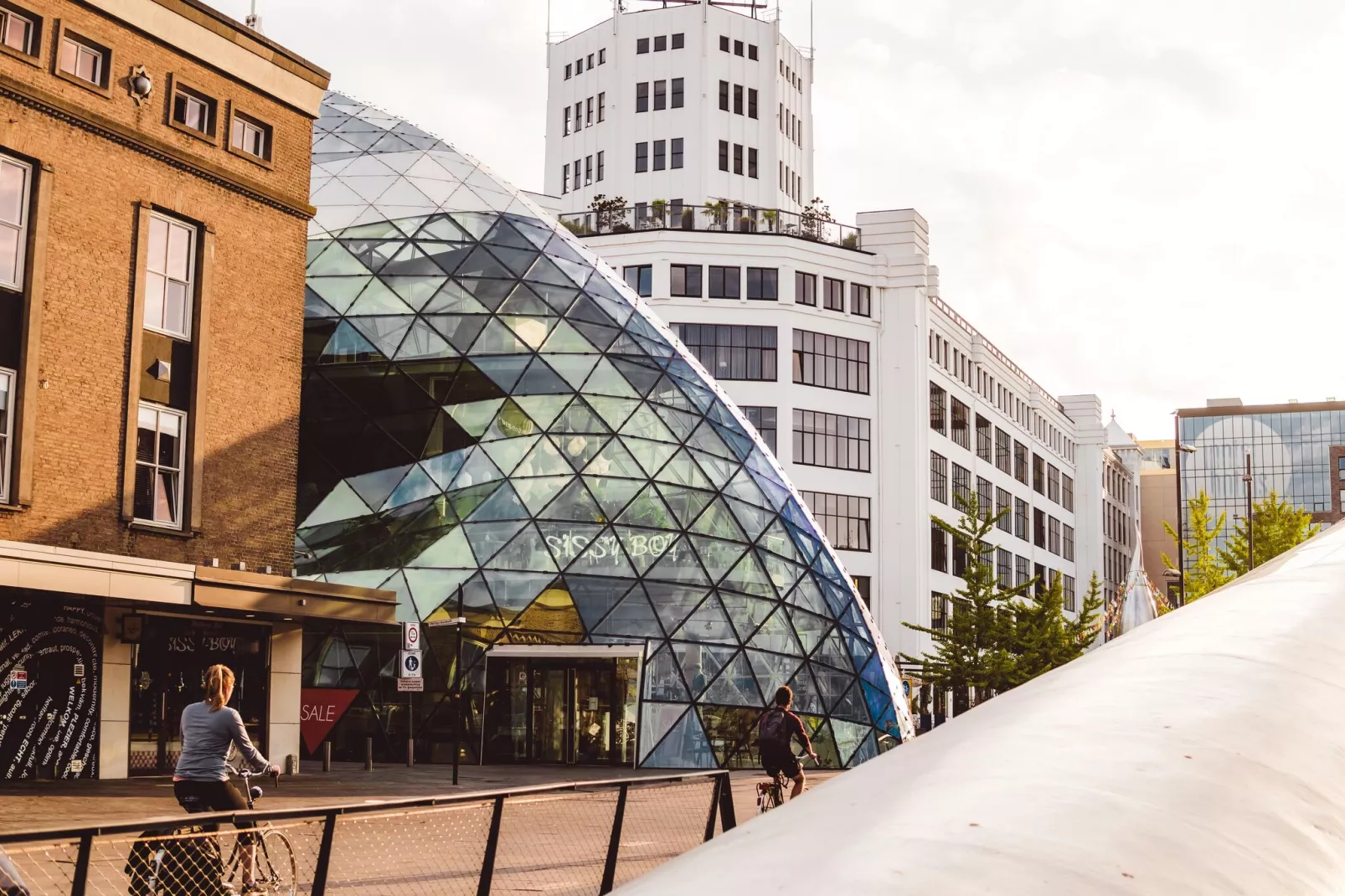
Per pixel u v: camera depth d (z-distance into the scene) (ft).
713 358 228.43
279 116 96.48
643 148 304.71
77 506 78.95
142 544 83.10
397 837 29.17
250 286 93.04
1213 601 10.32
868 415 239.30
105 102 82.28
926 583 239.30
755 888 5.39
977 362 286.05
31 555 72.08
